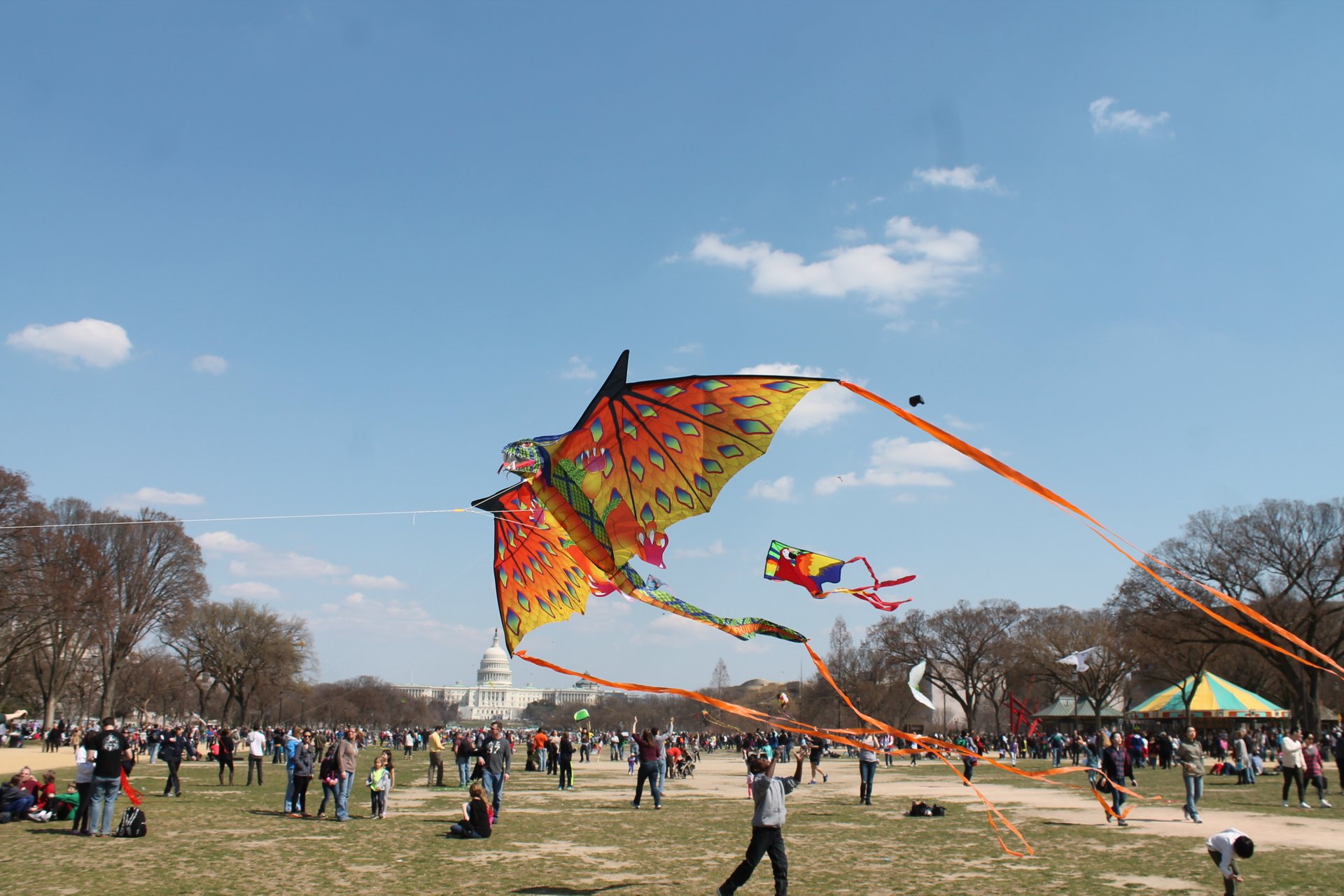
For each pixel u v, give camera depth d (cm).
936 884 1489
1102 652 9131
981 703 14788
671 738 5409
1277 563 6550
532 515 1191
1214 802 3008
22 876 1530
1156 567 7000
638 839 2041
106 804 2056
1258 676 9225
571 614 1208
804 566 970
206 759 6203
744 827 2277
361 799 3108
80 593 6694
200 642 9931
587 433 1006
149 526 7962
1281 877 1536
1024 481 727
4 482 5888
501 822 2378
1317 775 2817
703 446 977
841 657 13375
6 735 7819
